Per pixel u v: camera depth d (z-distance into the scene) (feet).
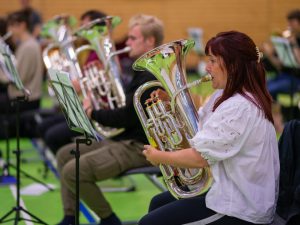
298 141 9.09
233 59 8.45
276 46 20.93
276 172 8.77
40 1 37.55
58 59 15.23
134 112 11.85
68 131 16.39
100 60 13.87
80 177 11.93
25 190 15.93
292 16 22.93
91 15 16.48
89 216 13.83
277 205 9.14
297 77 23.22
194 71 38.83
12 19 20.43
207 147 8.30
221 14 39.47
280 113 23.15
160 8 38.93
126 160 12.22
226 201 8.41
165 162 8.81
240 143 8.30
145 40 12.30
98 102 13.50
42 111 21.13
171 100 9.31
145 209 14.58
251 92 8.48
